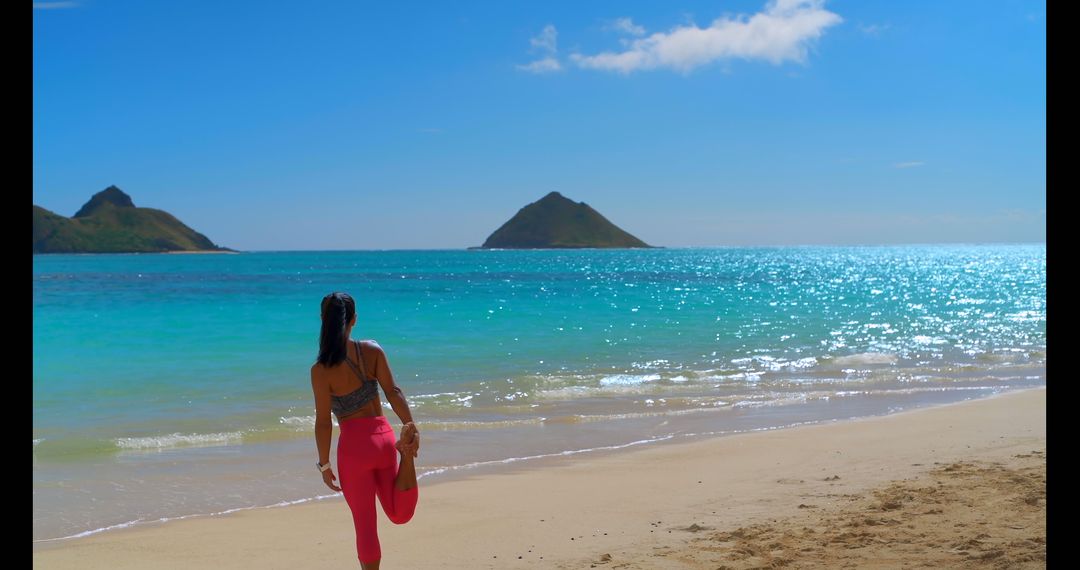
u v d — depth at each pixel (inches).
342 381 172.4
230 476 338.6
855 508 243.9
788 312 1282.0
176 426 446.0
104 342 849.5
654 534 231.6
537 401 540.1
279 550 235.3
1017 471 278.7
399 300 1595.7
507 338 906.7
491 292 1940.2
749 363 723.4
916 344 869.2
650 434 431.2
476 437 423.2
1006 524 210.4
